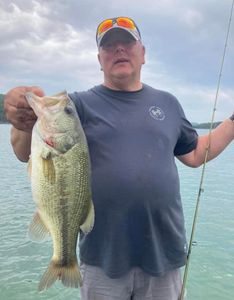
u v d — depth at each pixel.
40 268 1.89
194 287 1.73
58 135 0.75
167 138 0.92
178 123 0.98
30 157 0.75
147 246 0.88
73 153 0.76
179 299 0.94
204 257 2.06
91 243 0.88
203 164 1.06
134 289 0.91
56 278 0.77
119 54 0.94
